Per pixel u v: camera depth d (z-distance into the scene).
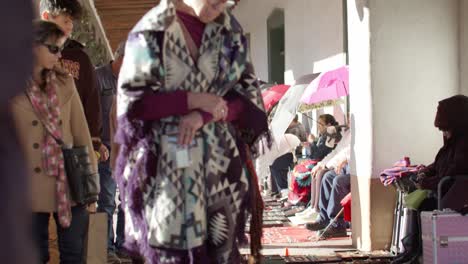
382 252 7.28
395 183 6.86
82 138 4.62
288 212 10.81
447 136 6.18
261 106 3.64
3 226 1.32
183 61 3.40
